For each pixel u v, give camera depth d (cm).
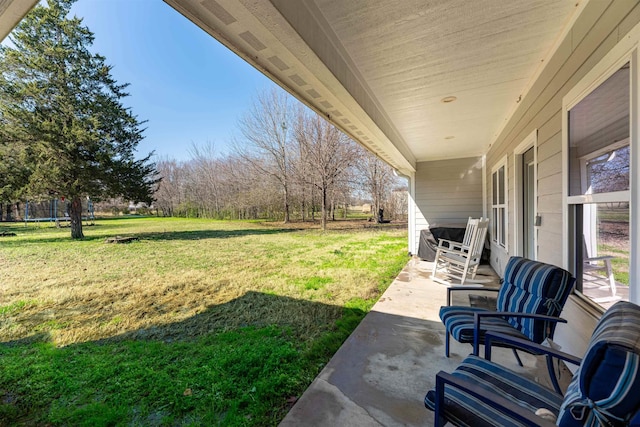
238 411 182
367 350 246
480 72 270
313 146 1356
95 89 1227
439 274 518
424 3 175
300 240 1038
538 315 182
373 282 477
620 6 145
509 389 130
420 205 745
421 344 256
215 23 144
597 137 173
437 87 298
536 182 281
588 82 176
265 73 199
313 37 174
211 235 1203
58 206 2316
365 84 285
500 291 232
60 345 279
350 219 1973
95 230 1452
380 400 183
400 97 322
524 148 327
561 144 221
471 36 211
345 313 342
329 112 287
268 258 701
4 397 203
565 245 212
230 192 2144
